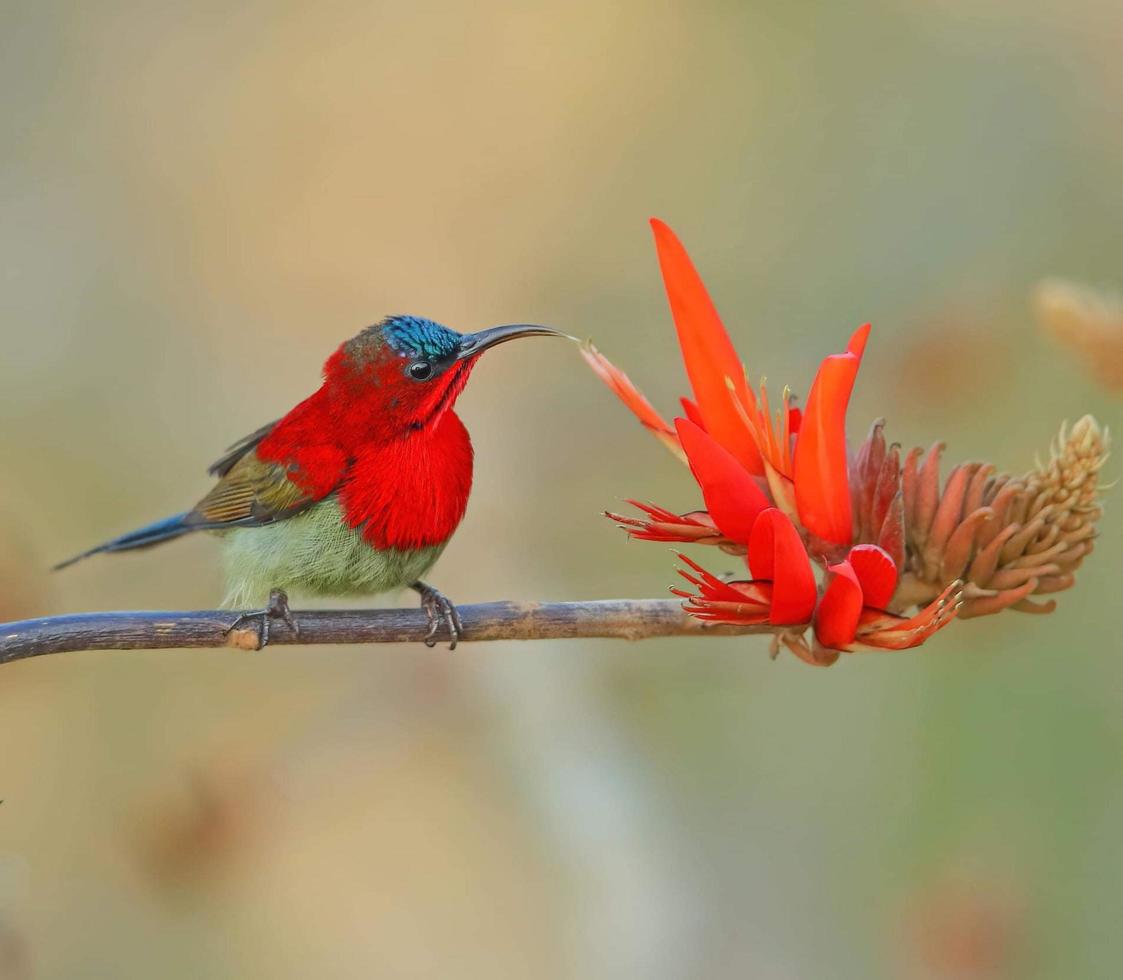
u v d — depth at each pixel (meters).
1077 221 11.80
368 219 14.28
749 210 13.17
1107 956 8.89
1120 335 5.59
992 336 10.62
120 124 14.50
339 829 10.23
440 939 9.96
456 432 8.20
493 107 14.46
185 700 10.82
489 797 10.33
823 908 9.70
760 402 5.35
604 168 14.05
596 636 6.22
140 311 13.82
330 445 8.09
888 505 5.32
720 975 9.62
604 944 9.79
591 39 14.41
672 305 5.37
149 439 13.24
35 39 14.50
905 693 9.98
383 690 10.61
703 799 10.24
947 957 8.92
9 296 13.66
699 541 5.33
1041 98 12.23
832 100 13.08
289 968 9.96
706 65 13.82
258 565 8.45
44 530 12.42
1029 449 10.43
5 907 8.34
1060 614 9.70
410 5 14.78
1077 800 9.30
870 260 12.16
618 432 12.42
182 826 9.96
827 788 10.09
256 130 14.59
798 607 5.04
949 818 9.50
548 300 13.75
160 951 10.20
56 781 10.65
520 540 11.95
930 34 12.78
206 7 14.87
